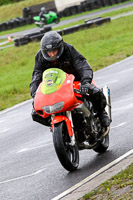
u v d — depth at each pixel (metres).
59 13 164.00
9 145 27.91
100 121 19.59
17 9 196.75
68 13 163.25
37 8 167.00
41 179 18.38
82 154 21.48
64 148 17.06
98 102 18.64
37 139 27.67
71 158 18.47
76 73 19.06
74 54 18.38
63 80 17.62
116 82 44.09
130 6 147.38
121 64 57.53
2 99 50.69
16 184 18.55
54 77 17.58
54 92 17.23
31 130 31.31
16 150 25.81
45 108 17.16
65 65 18.52
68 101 17.02
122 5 156.00
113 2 162.38
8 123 36.75
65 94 17.14
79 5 163.25
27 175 19.56
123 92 38.09
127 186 13.98
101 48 77.81
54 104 17.02
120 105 32.31
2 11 198.50
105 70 55.12
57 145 17.03
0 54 100.62
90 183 15.96
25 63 83.88
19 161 22.67
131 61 58.34
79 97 17.70
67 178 17.61
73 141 17.28
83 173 17.80
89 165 18.88
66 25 133.38
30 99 47.88
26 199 16.22
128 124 25.20
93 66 60.19
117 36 89.81
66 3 167.12
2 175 20.67
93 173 17.19
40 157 22.39
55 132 17.20
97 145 19.47
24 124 34.47
